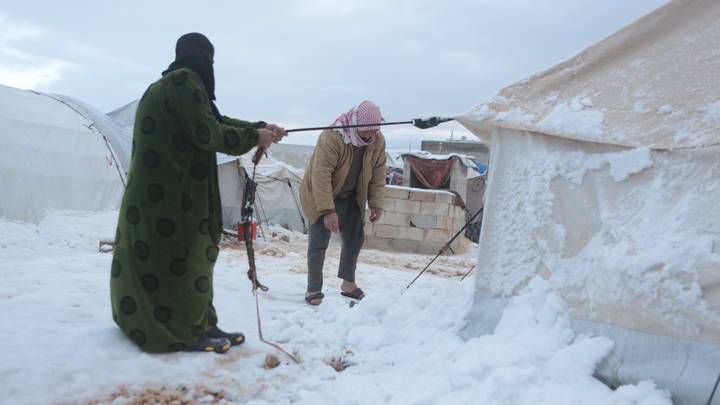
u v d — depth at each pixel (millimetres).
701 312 2631
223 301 4969
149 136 3229
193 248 3355
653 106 3102
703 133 2898
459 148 36938
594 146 3215
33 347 3068
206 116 3248
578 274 3133
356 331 3807
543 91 3498
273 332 4039
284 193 21422
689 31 3143
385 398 2863
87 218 14289
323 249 5430
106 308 4125
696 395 2533
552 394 2623
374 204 5855
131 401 2764
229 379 3129
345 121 5379
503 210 3531
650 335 2756
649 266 2793
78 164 14953
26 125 14297
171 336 3307
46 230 12680
